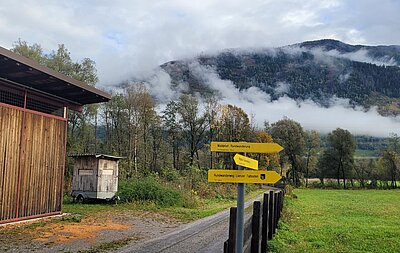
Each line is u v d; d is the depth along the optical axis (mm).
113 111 48562
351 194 47469
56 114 15445
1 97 12820
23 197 13523
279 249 9695
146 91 49969
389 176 67438
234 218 5176
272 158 62094
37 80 13008
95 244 10430
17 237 10844
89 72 38781
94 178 22250
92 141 45969
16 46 35094
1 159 12570
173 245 10773
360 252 10250
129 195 21922
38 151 14297
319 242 11305
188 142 54531
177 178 30922
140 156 48594
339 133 71375
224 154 49000
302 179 71562
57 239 10828
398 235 13211
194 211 19828
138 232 12828
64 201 22859
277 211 13406
